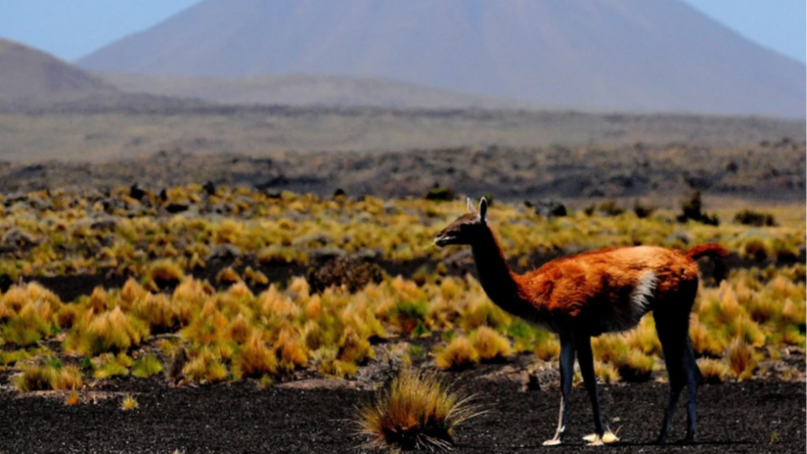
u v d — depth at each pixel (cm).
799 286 8825
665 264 4141
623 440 4431
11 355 6281
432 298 8825
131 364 6259
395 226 14925
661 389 5634
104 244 12175
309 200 18800
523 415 5056
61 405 5231
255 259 11575
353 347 6419
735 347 6031
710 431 4572
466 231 4175
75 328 6800
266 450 4256
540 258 12038
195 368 5884
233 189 18962
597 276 4109
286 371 6069
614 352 6091
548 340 6619
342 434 4581
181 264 11006
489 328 6731
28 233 12444
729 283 9219
